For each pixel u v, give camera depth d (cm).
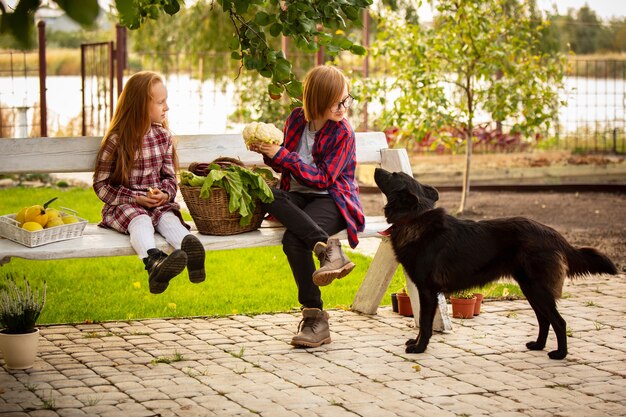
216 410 363
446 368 436
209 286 649
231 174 462
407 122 975
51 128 1459
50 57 2084
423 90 954
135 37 2016
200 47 1947
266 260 762
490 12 966
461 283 464
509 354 465
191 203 471
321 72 480
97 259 743
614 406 374
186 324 529
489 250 462
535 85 967
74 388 394
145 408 365
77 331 506
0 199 1038
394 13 991
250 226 483
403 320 548
